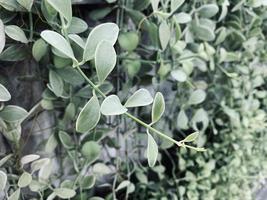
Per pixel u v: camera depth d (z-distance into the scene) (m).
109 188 0.31
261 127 0.41
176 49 0.28
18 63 0.23
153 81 0.29
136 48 0.27
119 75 0.27
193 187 0.35
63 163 0.26
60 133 0.24
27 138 0.24
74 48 0.20
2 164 0.21
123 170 0.31
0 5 0.18
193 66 0.31
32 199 0.24
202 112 0.33
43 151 0.25
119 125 0.29
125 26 0.26
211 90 0.36
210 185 0.37
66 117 0.24
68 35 0.18
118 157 0.29
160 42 0.25
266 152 0.46
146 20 0.25
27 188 0.24
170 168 0.37
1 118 0.20
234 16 0.34
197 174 0.36
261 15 0.37
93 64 0.23
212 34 0.30
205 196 0.37
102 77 0.17
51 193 0.24
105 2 0.25
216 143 0.38
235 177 0.41
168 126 0.34
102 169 0.27
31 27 0.20
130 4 0.25
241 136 0.40
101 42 0.16
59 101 0.23
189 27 0.30
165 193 0.34
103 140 0.29
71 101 0.23
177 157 0.36
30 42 0.21
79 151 0.26
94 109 0.17
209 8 0.30
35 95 0.24
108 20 0.27
